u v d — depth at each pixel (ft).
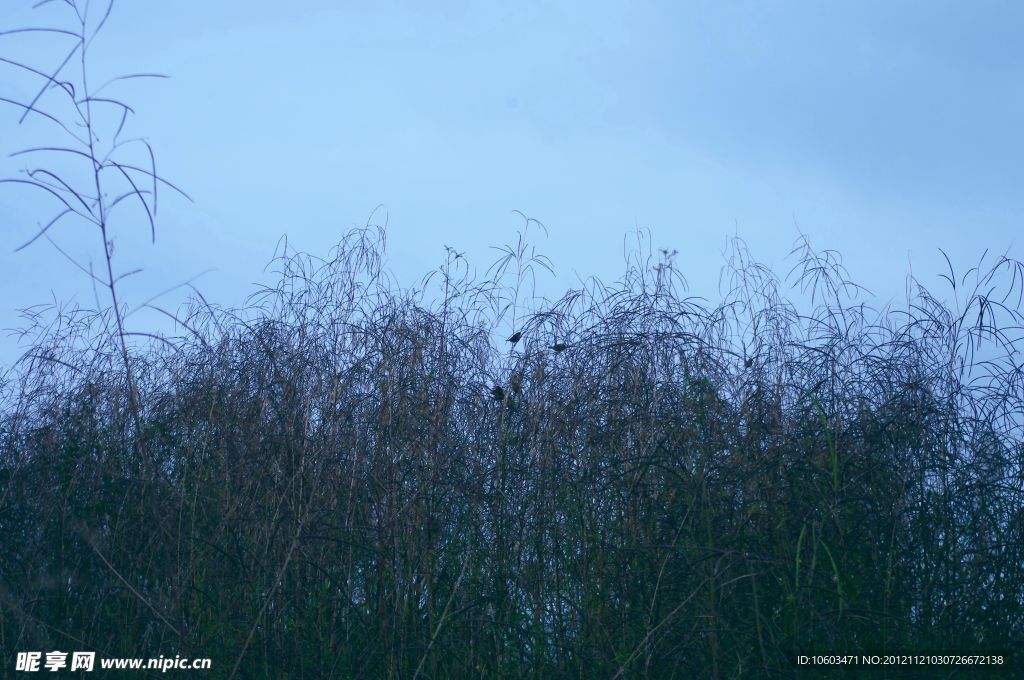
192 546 11.59
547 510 11.71
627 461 11.84
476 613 11.25
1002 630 11.13
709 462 11.80
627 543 11.46
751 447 11.98
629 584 11.16
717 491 11.59
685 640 10.63
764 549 11.23
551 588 11.40
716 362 13.06
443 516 11.84
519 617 11.29
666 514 11.54
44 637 11.46
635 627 10.94
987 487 11.94
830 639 10.57
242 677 10.95
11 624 11.44
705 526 11.32
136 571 11.76
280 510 11.87
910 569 11.39
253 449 12.53
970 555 11.57
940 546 11.57
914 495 11.85
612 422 12.30
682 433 12.07
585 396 12.66
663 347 13.02
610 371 12.87
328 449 12.30
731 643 10.61
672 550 11.03
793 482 11.70
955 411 12.57
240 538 11.96
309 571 11.63
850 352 13.66
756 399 12.72
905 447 12.09
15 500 12.72
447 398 12.98
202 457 12.66
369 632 11.33
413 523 11.66
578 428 12.28
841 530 11.32
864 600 10.97
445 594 11.55
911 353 13.51
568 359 13.26
